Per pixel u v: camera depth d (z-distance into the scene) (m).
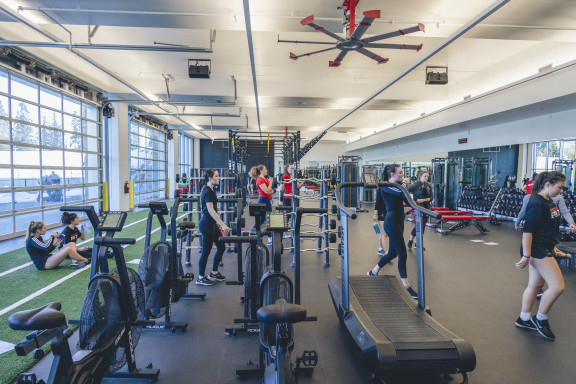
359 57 7.20
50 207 7.42
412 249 5.68
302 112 13.30
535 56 6.52
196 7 4.23
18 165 6.52
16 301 3.29
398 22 4.87
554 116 7.74
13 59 6.00
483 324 2.84
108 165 9.60
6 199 6.32
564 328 2.76
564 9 4.05
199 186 5.81
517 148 9.77
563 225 7.17
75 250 4.45
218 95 8.58
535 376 2.11
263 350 1.83
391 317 2.34
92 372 1.59
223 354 2.37
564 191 7.47
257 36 6.13
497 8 3.37
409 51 6.82
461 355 1.90
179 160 17.22
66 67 7.25
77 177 8.47
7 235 6.34
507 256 5.21
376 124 14.77
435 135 12.16
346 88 8.59
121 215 2.14
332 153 22.03
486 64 7.68
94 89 8.80
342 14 4.48
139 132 12.05
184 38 6.24
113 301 1.85
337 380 2.07
